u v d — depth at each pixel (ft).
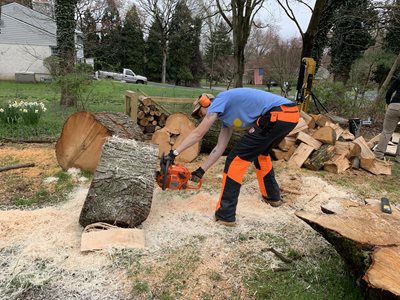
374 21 35.17
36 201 10.62
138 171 9.24
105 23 75.46
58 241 8.20
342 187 13.91
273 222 10.18
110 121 13.33
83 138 12.76
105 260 7.68
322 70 52.13
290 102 9.43
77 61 30.68
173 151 9.49
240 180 9.46
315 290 7.23
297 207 11.42
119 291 6.86
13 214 9.32
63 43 30.32
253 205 11.23
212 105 9.18
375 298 6.31
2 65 78.64
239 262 8.06
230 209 9.53
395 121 17.72
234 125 9.47
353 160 16.51
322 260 8.35
